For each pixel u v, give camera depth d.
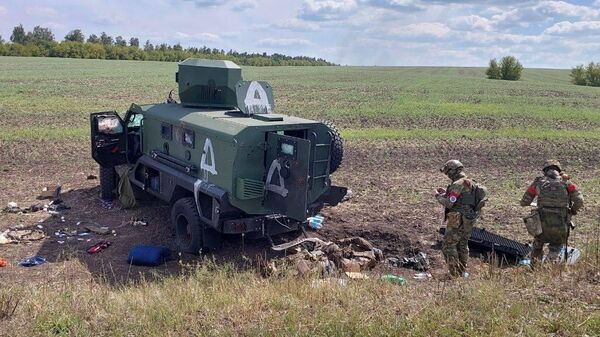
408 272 8.95
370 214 11.92
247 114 9.96
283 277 7.45
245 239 10.02
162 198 10.73
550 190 8.00
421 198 13.55
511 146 22.45
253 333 5.30
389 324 5.34
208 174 9.45
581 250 8.82
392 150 20.73
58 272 8.55
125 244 10.02
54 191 13.18
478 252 9.84
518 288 6.44
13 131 21.98
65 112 28.72
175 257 9.46
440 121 30.02
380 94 47.31
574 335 5.14
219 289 6.73
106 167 12.36
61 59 101.75
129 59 123.06
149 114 11.32
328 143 9.56
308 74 82.31
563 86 69.19
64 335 5.44
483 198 7.92
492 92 53.56
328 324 5.32
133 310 5.98
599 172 17.97
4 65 74.00
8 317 5.86
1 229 10.59
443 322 5.39
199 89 11.05
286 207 8.74
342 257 8.96
